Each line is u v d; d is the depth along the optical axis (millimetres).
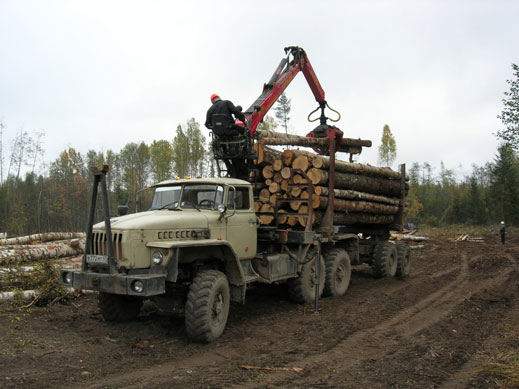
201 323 5547
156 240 5715
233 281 6535
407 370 4734
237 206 7184
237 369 4707
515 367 4695
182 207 6789
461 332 6352
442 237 29516
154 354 5199
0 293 7398
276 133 9328
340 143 10672
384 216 11859
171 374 4520
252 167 9195
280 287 9570
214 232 6531
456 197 54188
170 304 6199
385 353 5359
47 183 32094
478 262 15156
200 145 35000
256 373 4594
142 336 5906
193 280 5840
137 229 5551
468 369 4793
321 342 5816
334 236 9406
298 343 5770
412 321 6996
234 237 6941
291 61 10859
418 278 11805
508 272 12719
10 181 30453
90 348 5293
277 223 8828
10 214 27484
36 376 4324
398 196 12711
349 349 5512
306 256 8320
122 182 35969
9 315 6496
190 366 4793
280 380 4406
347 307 8031
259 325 6750
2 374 4309
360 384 4316
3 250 10695
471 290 9805
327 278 8977
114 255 5555
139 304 6703
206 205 6781
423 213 55031
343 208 9445
